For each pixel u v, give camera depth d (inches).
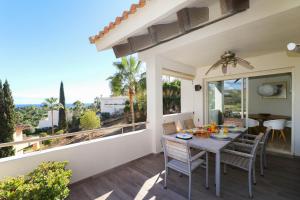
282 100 201.6
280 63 131.0
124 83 335.6
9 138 368.2
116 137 110.4
